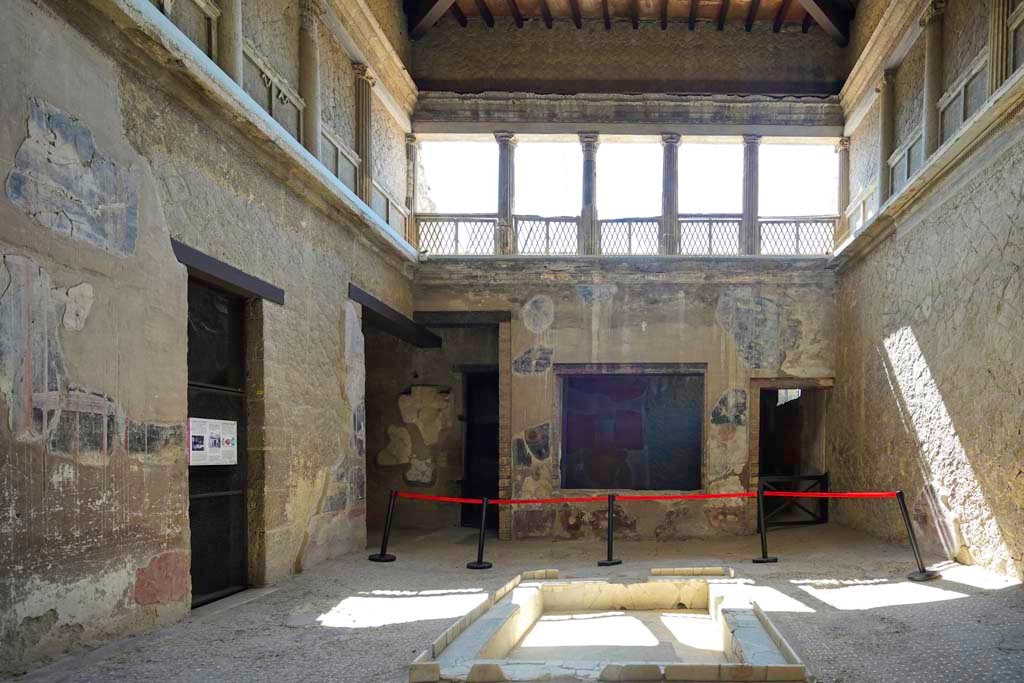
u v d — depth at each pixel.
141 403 5.30
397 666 4.54
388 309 10.86
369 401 13.34
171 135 5.74
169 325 5.64
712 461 11.63
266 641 5.14
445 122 12.27
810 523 11.92
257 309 7.19
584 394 12.85
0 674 4.04
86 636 4.73
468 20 12.62
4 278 4.13
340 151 9.57
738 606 5.86
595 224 12.12
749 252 11.94
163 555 5.53
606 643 5.86
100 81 4.96
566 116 12.19
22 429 4.23
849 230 11.84
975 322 7.43
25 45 4.33
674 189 12.09
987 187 7.20
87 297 4.79
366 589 7.09
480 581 7.64
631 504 11.57
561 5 12.27
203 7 6.37
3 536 4.07
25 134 4.31
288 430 7.63
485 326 12.90
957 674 4.30
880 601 6.29
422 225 12.30
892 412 9.57
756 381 11.78
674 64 12.49
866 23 11.26
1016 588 6.48
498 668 4.10
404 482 13.16
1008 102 6.54
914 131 9.38
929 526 8.58
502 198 12.21
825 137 12.07
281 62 8.05
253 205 7.00
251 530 7.11
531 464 11.75
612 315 11.91
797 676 4.07
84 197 4.78
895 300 9.46
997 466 7.03
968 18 8.06
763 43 12.48
